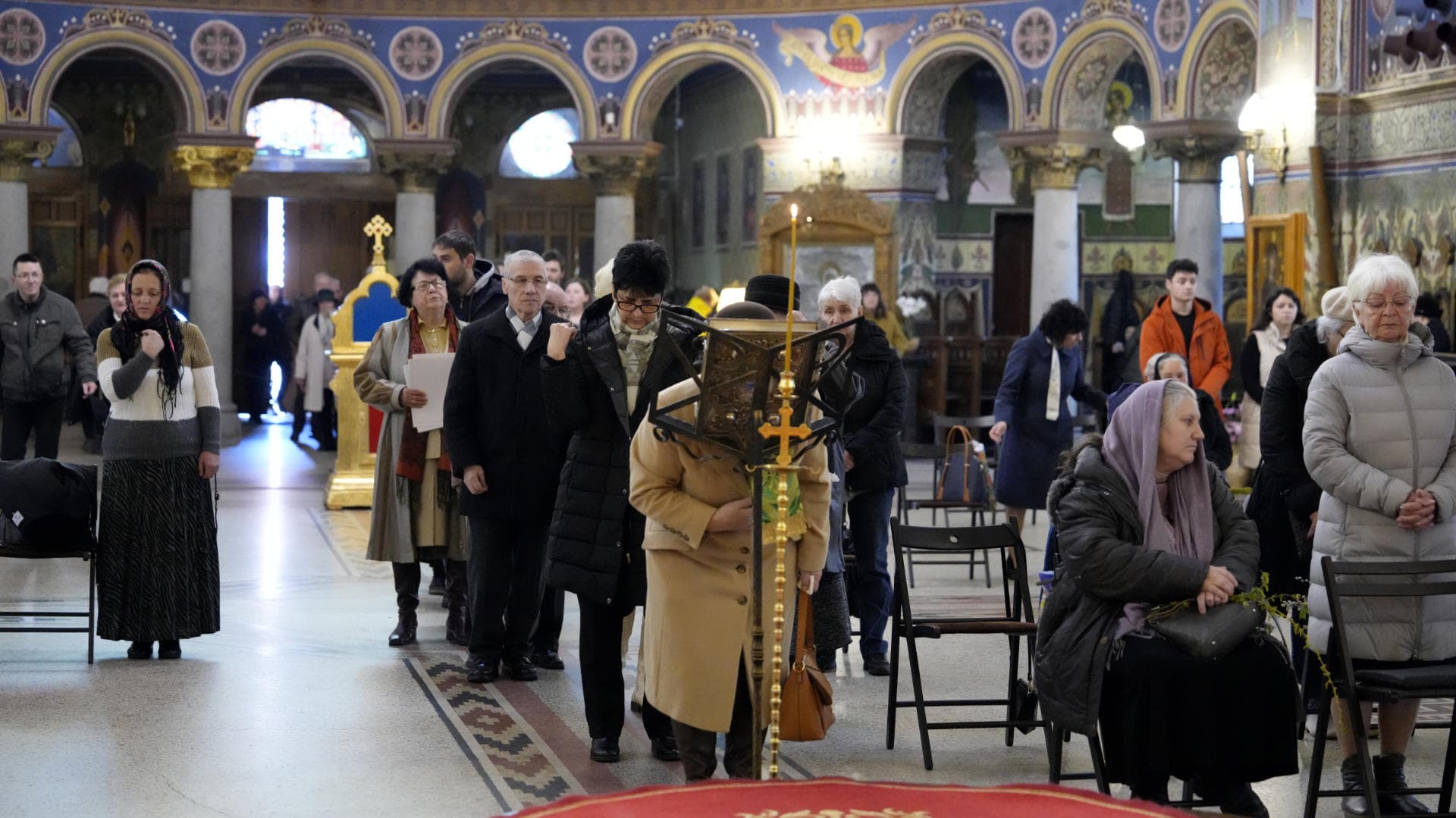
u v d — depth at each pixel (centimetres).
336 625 1010
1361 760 596
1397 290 643
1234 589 591
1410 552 641
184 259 2898
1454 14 1409
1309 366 730
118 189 2850
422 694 825
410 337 956
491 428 825
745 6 2317
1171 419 606
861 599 904
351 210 2986
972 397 2214
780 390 535
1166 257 2558
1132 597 590
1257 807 602
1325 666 618
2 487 857
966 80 2544
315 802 641
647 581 641
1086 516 604
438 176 2434
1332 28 1593
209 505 902
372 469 1598
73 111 2836
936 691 855
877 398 901
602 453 692
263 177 2955
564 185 3011
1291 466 733
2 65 2256
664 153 2967
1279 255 1608
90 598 884
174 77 2312
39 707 788
